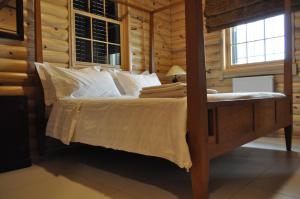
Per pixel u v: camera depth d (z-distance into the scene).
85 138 2.25
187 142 1.52
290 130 2.79
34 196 1.73
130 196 1.69
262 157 2.53
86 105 2.29
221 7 3.84
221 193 1.67
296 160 2.39
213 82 4.23
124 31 4.05
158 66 4.59
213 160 2.45
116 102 1.99
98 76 3.08
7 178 2.11
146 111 1.74
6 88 2.65
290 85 2.82
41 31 2.90
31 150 2.88
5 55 2.68
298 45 3.36
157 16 4.58
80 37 3.46
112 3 3.93
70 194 1.75
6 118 2.30
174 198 1.63
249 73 3.82
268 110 2.35
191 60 1.47
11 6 2.71
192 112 1.48
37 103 2.84
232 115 1.78
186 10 1.48
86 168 2.38
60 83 2.71
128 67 4.03
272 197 1.59
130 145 1.82
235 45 4.12
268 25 3.79
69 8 3.29
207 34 4.27
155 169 2.28
